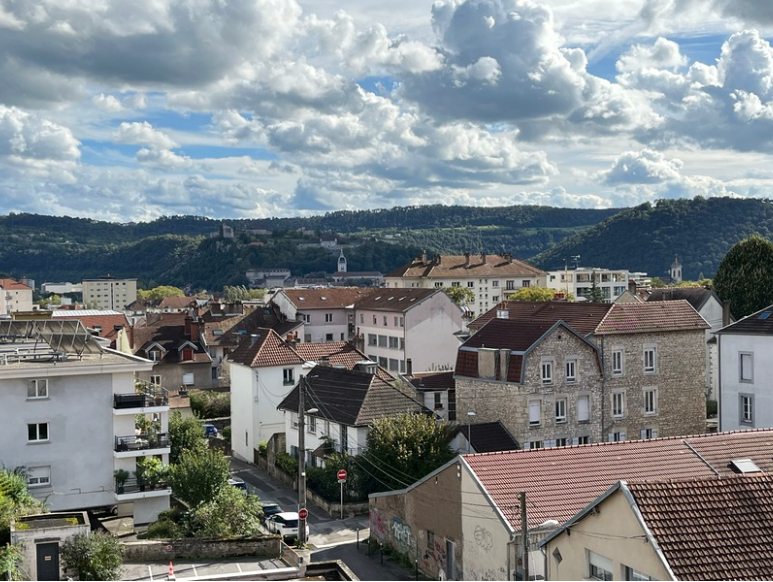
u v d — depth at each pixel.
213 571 38.78
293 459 64.81
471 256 187.25
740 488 23.06
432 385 70.31
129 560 40.53
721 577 20.69
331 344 82.00
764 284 102.44
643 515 22.05
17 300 182.12
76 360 48.53
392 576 42.44
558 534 26.22
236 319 121.19
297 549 47.03
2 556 32.12
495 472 37.34
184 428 63.03
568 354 58.00
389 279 184.12
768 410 57.97
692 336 63.72
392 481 54.56
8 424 45.44
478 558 36.59
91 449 47.38
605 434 59.19
